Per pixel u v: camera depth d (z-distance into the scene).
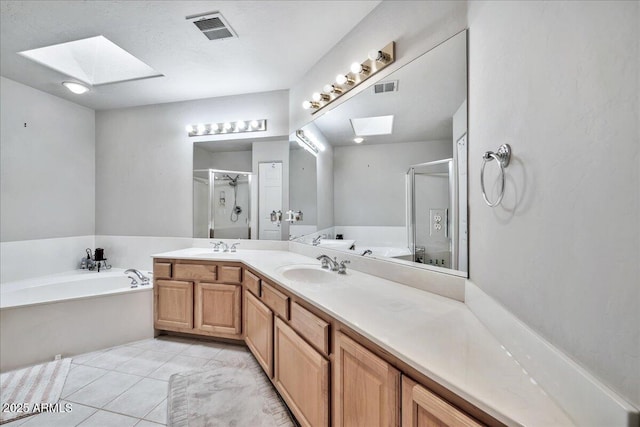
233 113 3.03
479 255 1.06
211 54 2.24
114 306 2.39
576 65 0.53
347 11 1.75
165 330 2.61
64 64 2.56
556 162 0.60
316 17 1.80
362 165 1.81
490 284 0.95
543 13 0.65
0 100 2.59
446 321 0.99
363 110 1.78
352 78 1.85
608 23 0.45
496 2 0.92
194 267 2.47
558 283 0.58
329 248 2.13
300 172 2.60
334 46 2.11
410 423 0.75
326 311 1.12
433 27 1.33
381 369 0.85
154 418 1.52
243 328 2.32
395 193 1.57
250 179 2.98
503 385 0.61
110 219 3.37
